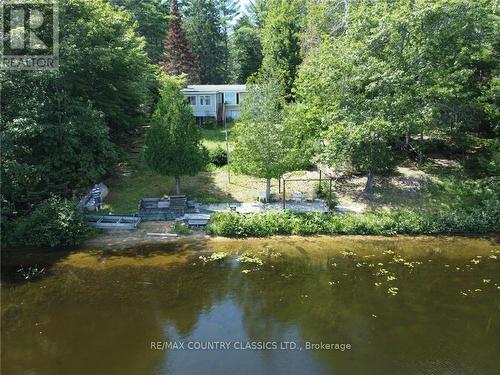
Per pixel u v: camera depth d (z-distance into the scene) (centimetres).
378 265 1761
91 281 1594
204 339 1270
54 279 1605
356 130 2088
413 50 2220
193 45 5925
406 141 2728
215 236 1998
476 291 1558
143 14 4847
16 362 1159
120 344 1244
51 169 2017
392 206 2248
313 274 1683
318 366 1153
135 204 2234
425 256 1841
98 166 2152
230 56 6888
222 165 2819
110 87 2306
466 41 2266
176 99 2186
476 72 2511
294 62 3822
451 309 1439
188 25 5956
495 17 2241
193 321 1363
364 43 2267
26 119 1812
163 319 1370
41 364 1153
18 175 1834
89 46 2131
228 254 1834
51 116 1998
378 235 2039
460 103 2353
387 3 2280
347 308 1446
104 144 2148
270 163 2117
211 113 4119
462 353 1211
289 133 2158
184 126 2173
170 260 1769
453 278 1653
